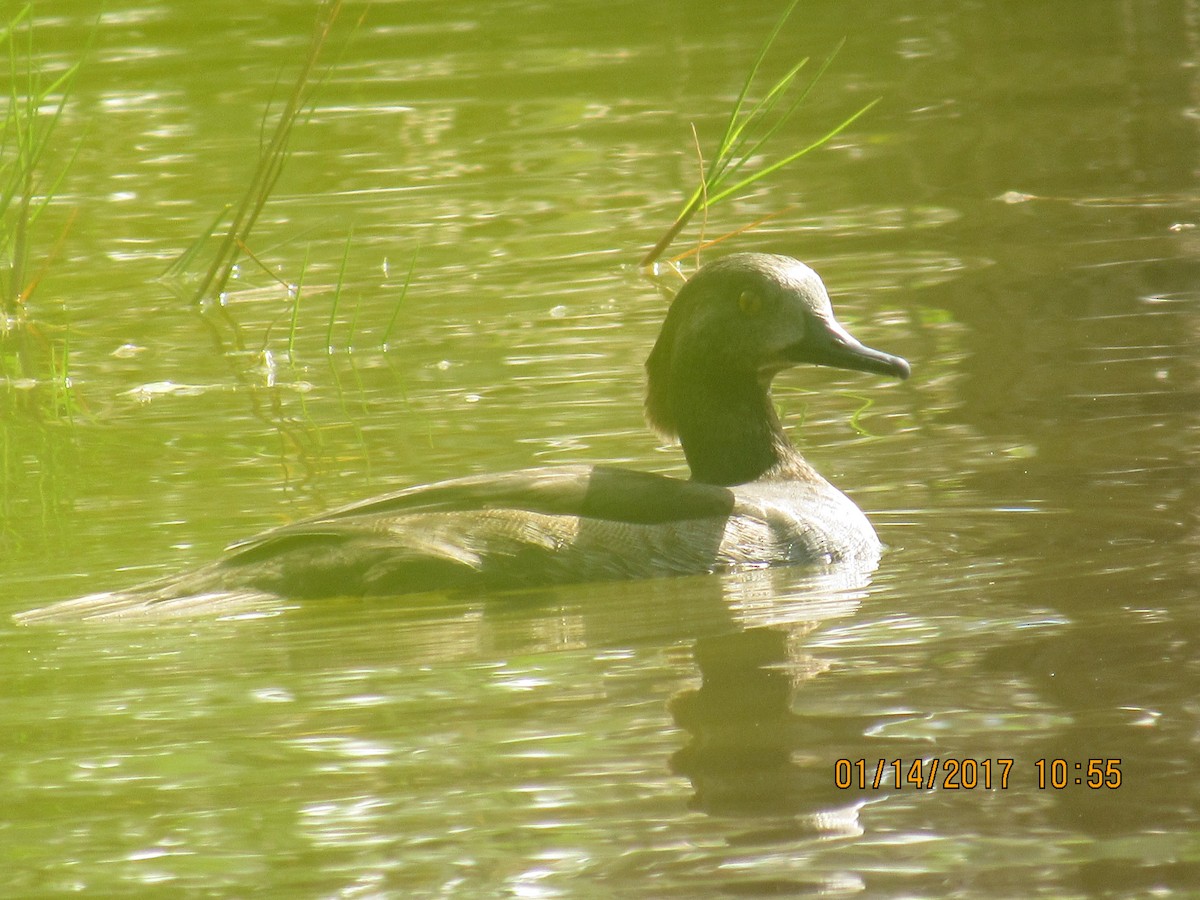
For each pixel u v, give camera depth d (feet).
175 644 30.45
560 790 24.13
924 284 55.21
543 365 49.24
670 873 21.84
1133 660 27.76
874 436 42.55
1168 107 76.18
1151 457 39.37
